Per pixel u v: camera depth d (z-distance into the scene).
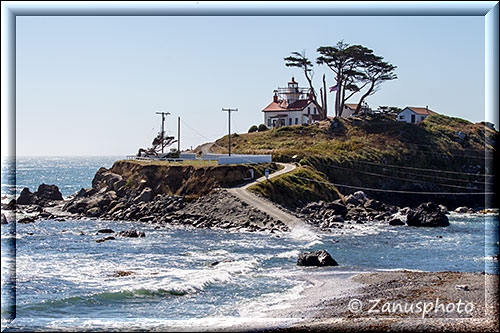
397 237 96.00
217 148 192.88
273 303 52.31
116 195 138.50
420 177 167.25
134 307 51.12
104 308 50.88
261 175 136.00
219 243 87.81
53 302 52.22
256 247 84.19
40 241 88.94
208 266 69.19
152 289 56.72
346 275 64.19
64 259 73.31
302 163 152.50
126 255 76.62
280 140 190.38
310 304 51.47
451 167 174.88
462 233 101.75
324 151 168.75
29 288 57.22
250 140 195.88
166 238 93.25
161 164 143.38
